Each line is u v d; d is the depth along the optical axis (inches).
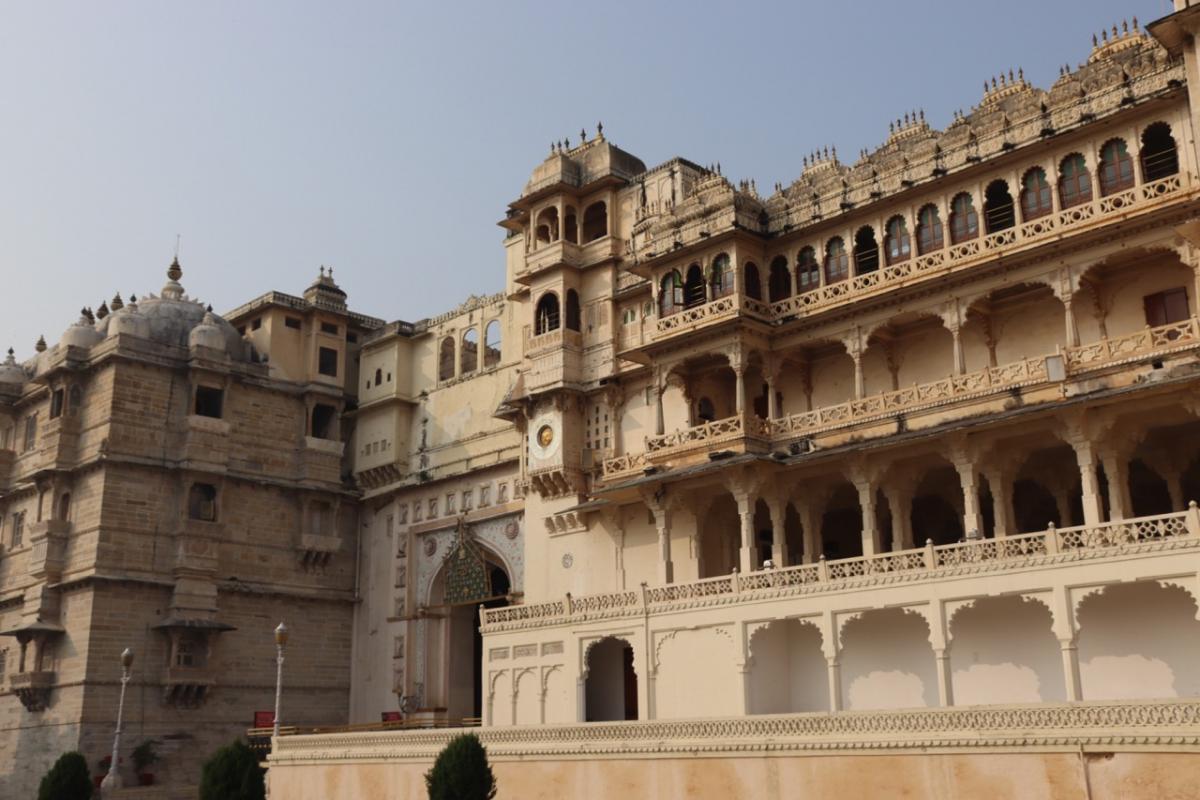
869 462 1384.1
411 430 2423.7
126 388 2223.2
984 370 1341.0
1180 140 1245.7
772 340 1595.7
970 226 1418.6
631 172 1971.0
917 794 1000.2
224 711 2209.6
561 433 1854.1
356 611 2443.4
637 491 1626.5
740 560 1583.4
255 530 2331.4
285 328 2498.8
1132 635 1101.7
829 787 1058.1
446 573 2213.3
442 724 2073.1
